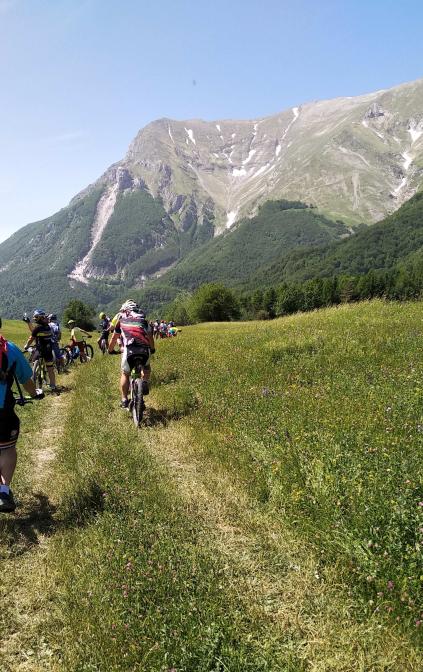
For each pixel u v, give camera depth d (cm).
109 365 1708
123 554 437
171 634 336
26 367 542
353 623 351
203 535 478
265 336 1497
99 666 323
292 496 498
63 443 814
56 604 390
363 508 422
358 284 13638
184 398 966
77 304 13600
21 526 525
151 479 609
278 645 334
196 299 13025
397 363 934
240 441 683
